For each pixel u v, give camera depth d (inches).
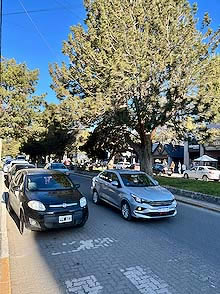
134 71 659.4
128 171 422.9
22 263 213.8
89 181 888.3
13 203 350.3
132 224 332.5
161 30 698.2
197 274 196.4
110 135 958.4
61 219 275.9
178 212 408.8
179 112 706.8
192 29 714.8
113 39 689.6
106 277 189.8
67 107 692.1
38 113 1147.3
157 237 281.1
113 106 703.1
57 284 180.1
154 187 380.5
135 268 204.2
